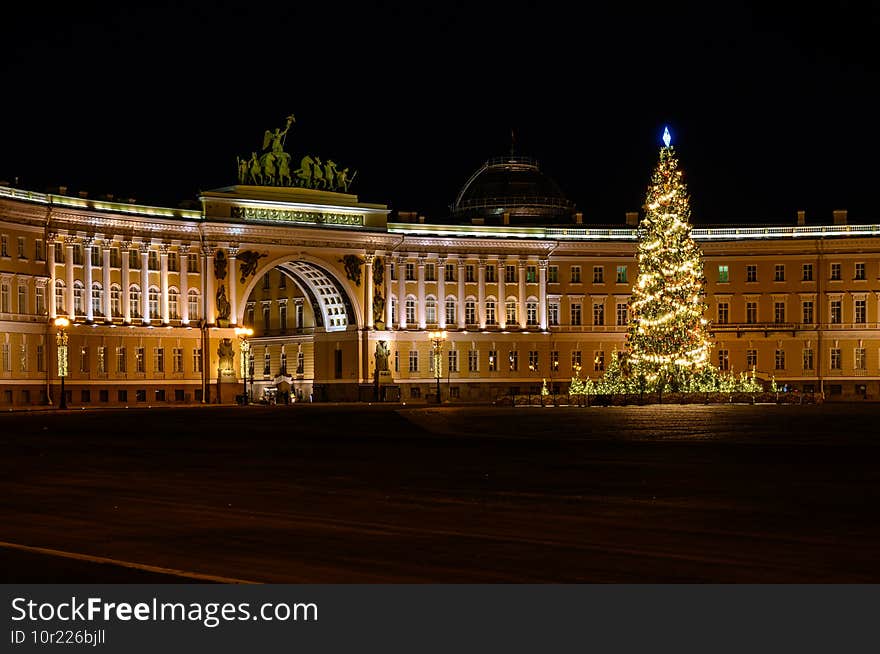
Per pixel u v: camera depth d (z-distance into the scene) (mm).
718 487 32312
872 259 138875
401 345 134500
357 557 21750
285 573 20328
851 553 21969
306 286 136750
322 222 129125
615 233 141625
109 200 118000
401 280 134625
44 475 36938
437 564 21031
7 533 24703
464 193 152750
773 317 140500
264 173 129000
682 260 101312
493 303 139000
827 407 96125
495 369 138500
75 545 23172
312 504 29188
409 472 37125
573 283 141250
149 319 118938
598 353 141500
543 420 72000
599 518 26500
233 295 123625
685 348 101875
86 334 113562
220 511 27938
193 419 78438
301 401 134500
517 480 34438
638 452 44438
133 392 117188
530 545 22922
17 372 107188
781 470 36875
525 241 138750
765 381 139625
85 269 114188
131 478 35812
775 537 23766
